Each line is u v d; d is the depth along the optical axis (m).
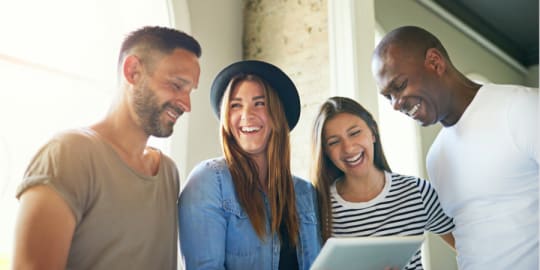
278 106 1.91
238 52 3.85
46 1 2.85
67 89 2.89
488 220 1.91
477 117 1.91
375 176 2.05
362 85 3.17
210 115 3.52
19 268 1.31
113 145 1.61
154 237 1.61
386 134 4.74
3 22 2.66
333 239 1.45
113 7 3.17
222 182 1.80
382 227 1.96
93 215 1.48
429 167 2.14
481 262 1.93
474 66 6.21
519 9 5.93
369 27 3.29
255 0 3.88
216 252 1.70
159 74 1.68
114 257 1.50
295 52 3.54
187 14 3.39
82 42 3.00
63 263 1.37
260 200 1.83
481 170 1.90
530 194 1.83
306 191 2.00
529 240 1.82
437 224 2.10
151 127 1.68
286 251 1.83
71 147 1.49
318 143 2.07
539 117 1.73
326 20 3.40
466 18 6.01
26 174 1.44
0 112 2.59
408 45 1.98
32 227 1.34
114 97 1.70
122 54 1.70
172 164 1.83
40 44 2.80
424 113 1.99
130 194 1.57
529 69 7.10
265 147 1.90
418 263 2.01
